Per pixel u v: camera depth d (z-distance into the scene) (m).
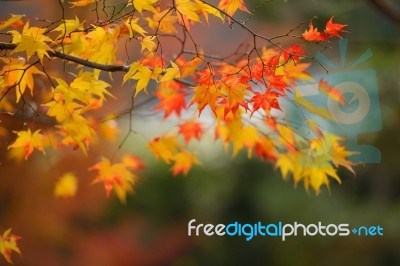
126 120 5.56
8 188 4.99
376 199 7.10
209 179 7.32
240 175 7.43
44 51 2.16
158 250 7.20
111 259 6.63
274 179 7.41
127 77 2.24
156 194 7.27
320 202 7.18
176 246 7.33
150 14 2.94
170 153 3.15
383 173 6.80
